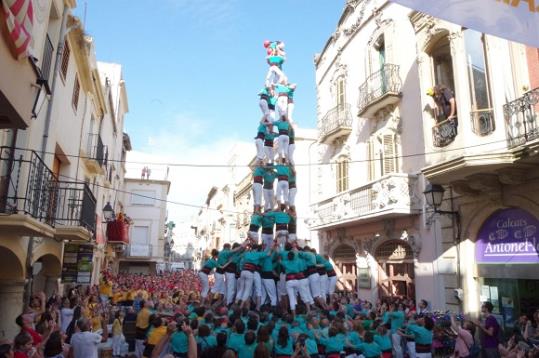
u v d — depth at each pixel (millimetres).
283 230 11734
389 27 16953
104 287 19047
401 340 10477
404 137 15852
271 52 13453
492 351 9008
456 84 11977
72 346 7277
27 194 7777
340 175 20609
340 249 20594
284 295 11234
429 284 14023
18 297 9172
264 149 12750
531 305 10695
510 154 10312
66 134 12641
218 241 56312
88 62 14273
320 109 23938
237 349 7359
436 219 13875
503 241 11523
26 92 5605
